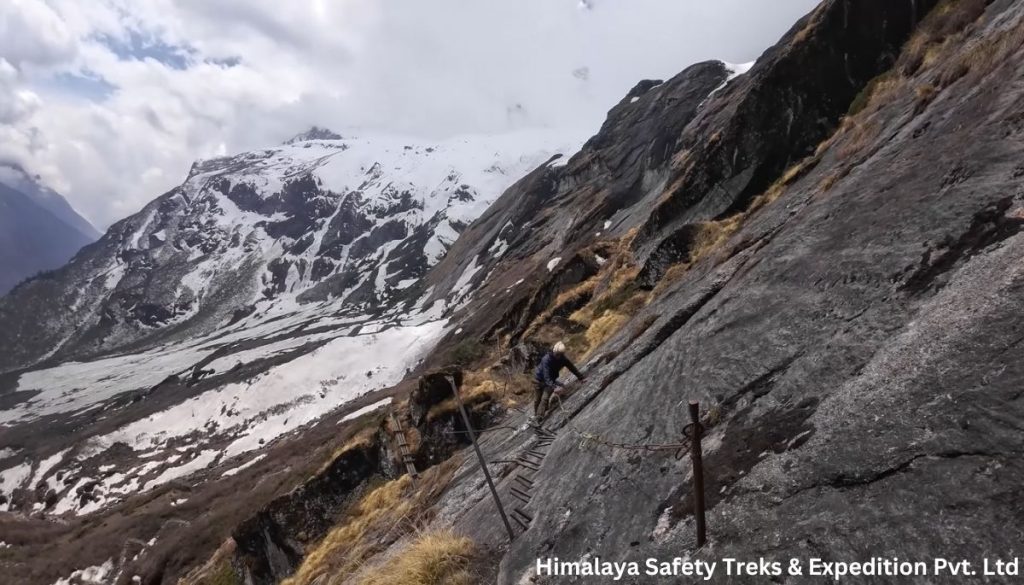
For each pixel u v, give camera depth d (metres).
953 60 10.62
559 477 7.56
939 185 6.28
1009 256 4.45
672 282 16.86
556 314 25.33
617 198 64.00
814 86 20.05
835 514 3.69
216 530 36.28
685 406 6.41
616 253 27.42
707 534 4.41
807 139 19.98
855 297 5.77
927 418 3.74
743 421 5.42
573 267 29.31
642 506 5.46
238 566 25.30
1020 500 2.89
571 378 12.65
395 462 20.02
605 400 8.92
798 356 5.66
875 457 3.81
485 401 18.78
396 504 16.52
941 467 3.38
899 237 6.00
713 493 4.77
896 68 17.33
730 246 12.15
